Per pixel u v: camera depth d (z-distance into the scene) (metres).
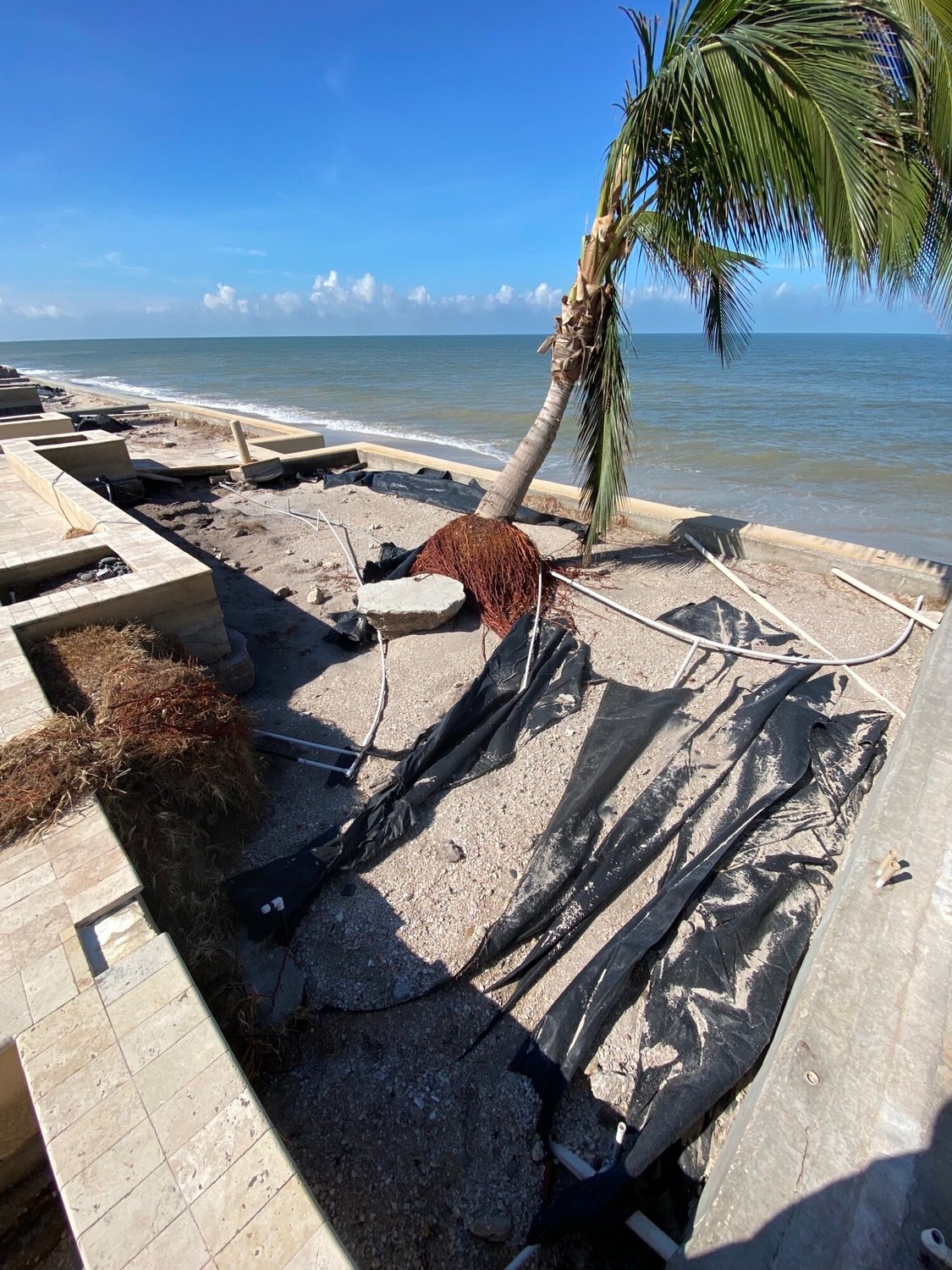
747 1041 2.43
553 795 3.85
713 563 6.59
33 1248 2.12
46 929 2.12
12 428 12.23
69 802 2.66
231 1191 1.44
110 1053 1.73
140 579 4.61
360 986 2.90
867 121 3.65
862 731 4.01
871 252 3.96
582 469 7.08
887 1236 1.41
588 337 5.50
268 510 9.49
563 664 4.92
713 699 4.43
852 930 2.09
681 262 5.28
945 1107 1.63
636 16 4.35
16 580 5.04
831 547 6.34
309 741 4.47
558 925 3.09
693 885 3.04
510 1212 2.16
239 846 3.60
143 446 13.90
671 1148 2.22
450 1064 2.62
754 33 3.84
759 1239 1.45
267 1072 2.60
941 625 4.29
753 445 16.98
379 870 3.46
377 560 7.32
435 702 4.77
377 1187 2.24
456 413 24.23
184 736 3.31
